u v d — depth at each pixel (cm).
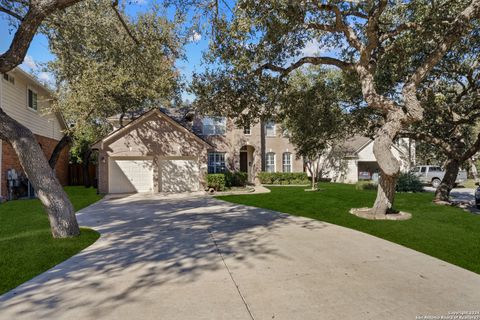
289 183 2473
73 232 713
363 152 2695
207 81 1055
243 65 906
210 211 1127
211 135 2389
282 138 2611
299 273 473
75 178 2456
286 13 782
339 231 774
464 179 2331
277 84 1061
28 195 1602
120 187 1830
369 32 834
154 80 1499
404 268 496
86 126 1683
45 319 339
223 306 364
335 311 350
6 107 1443
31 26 716
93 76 1416
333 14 942
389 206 934
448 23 841
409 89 847
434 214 954
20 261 538
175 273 479
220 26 877
